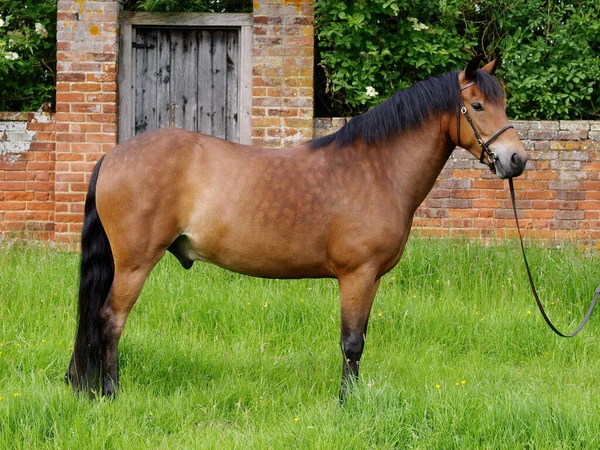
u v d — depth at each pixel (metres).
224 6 7.50
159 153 3.79
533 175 6.66
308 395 4.02
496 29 7.17
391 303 5.37
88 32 6.61
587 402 3.62
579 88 6.98
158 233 3.78
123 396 3.72
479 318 5.26
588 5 7.07
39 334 4.70
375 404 3.47
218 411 3.78
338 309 5.23
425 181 3.99
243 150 3.95
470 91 3.86
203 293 5.36
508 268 5.92
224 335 4.98
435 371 4.46
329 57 6.80
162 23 6.88
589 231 6.68
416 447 3.22
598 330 5.24
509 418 3.34
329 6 6.61
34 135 6.70
